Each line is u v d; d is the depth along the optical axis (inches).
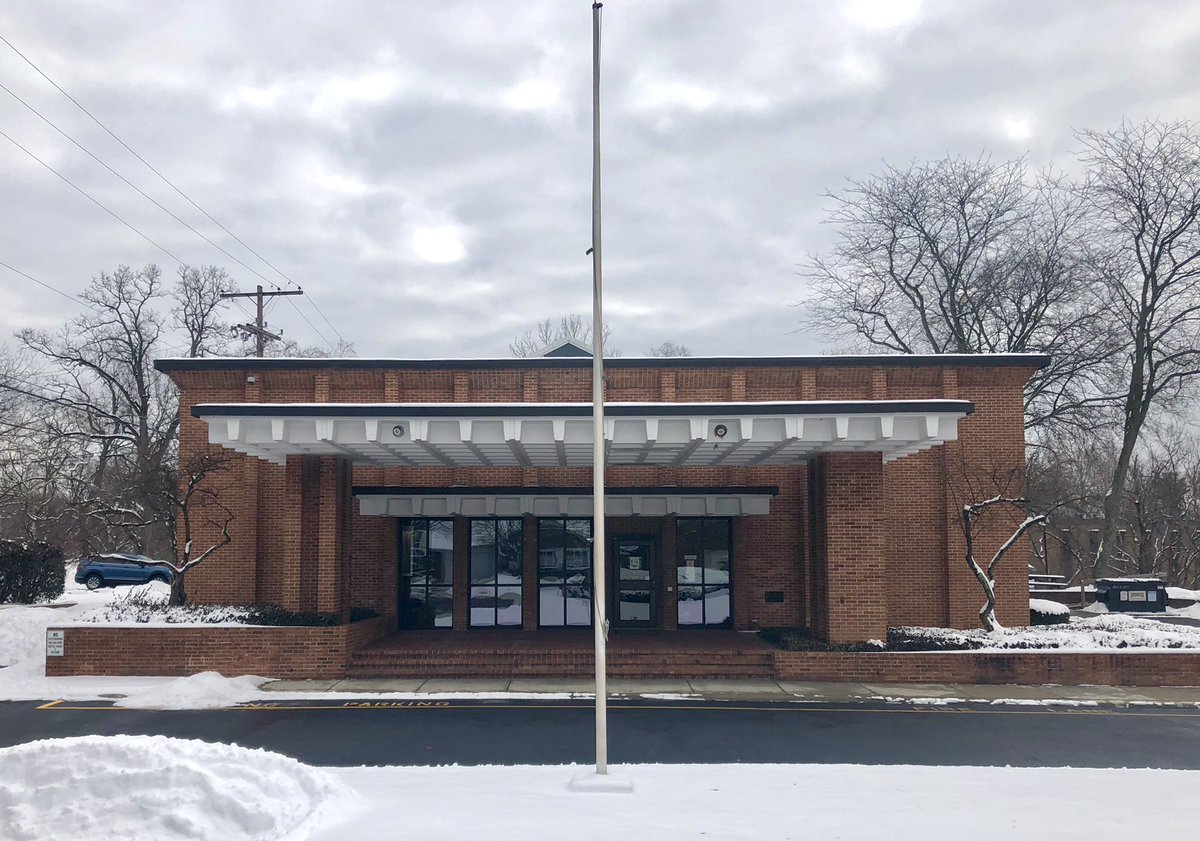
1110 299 1417.3
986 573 931.3
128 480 1595.7
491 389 962.7
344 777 432.8
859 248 1641.2
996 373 962.7
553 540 994.7
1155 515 1941.4
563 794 391.5
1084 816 362.3
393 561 968.9
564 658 793.6
